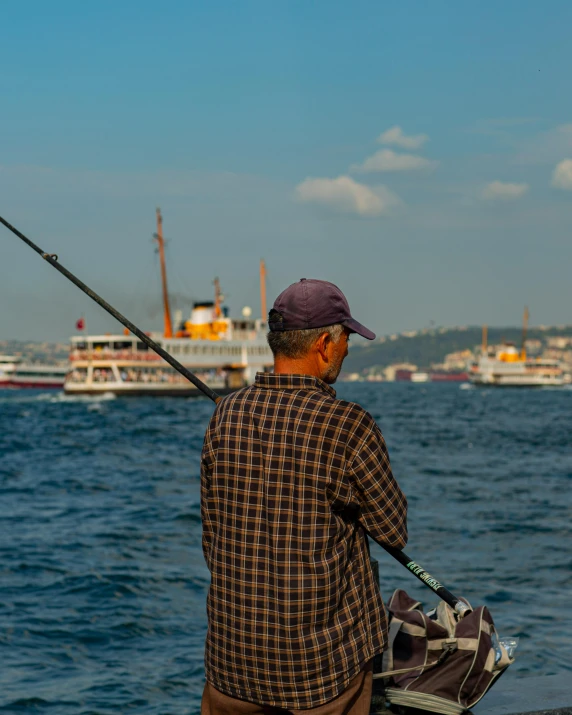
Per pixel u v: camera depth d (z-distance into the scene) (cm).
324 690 438
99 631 1485
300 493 439
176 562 2042
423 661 566
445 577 1892
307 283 473
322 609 436
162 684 1245
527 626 1495
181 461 4703
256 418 453
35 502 3088
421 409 12444
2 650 1380
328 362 473
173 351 13362
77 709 1148
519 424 8838
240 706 456
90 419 8750
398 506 453
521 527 2564
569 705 583
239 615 445
